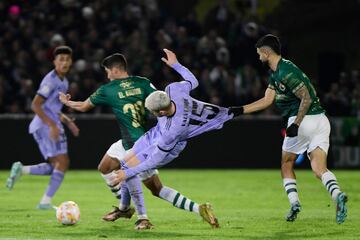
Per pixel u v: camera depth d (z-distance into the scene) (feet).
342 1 280.92
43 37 221.87
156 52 225.15
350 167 213.25
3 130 198.39
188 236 89.04
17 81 210.59
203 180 173.78
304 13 280.10
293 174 101.60
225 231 93.45
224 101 214.69
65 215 98.12
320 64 254.88
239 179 176.04
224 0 260.62
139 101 98.53
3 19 225.76
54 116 120.06
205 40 230.68
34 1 231.91
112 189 102.78
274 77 97.35
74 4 231.71
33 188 152.35
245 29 232.53
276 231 93.71
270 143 208.85
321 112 98.07
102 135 200.95
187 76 91.30
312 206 122.52
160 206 120.78
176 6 275.59
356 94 220.43
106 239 86.48
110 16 235.81
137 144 88.94
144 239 86.79
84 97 204.13
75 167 200.23
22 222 101.35
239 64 231.09
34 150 199.00
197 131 89.35
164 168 206.69
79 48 218.59
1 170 197.67
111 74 99.76
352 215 109.50
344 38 278.26
